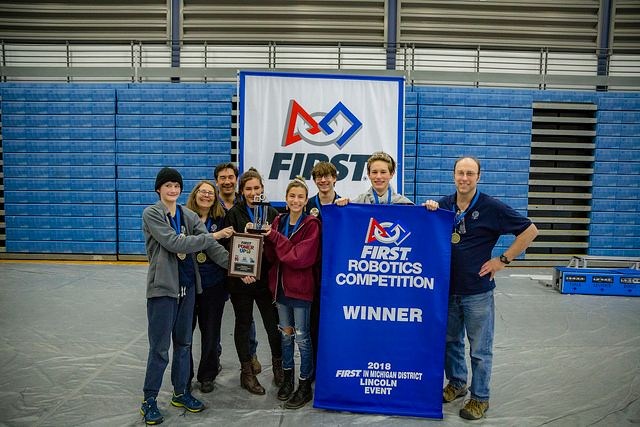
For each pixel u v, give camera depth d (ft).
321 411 9.46
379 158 9.94
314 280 10.22
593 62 27.25
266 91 18.57
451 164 25.46
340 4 26.66
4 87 24.94
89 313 16.21
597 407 9.89
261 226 9.47
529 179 26.12
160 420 8.95
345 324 9.45
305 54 26.94
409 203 10.37
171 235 8.39
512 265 26.43
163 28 26.78
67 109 25.07
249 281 9.48
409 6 26.84
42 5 26.61
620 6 26.91
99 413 9.37
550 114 26.09
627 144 25.86
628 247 26.30
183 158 25.35
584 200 26.53
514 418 9.37
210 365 10.36
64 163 25.31
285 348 9.97
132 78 25.73
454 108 25.27
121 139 25.25
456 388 10.18
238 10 26.63
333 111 18.71
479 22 26.96
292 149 18.71
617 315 16.83
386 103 18.83
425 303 9.30
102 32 26.81
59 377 11.10
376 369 9.45
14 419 9.08
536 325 15.61
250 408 9.62
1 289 19.30
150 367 8.84
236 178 11.76
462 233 9.25
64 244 25.59
